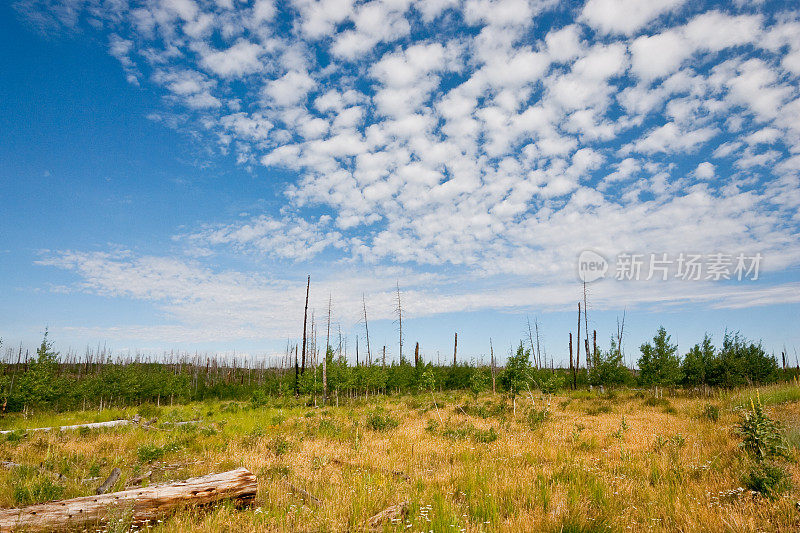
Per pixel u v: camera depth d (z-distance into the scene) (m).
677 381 26.61
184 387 46.59
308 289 39.62
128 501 5.63
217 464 9.48
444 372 42.94
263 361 88.25
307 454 10.73
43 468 9.03
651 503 6.25
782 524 5.35
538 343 43.81
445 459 9.98
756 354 27.22
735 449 8.80
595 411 20.31
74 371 59.16
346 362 36.66
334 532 5.39
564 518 5.61
